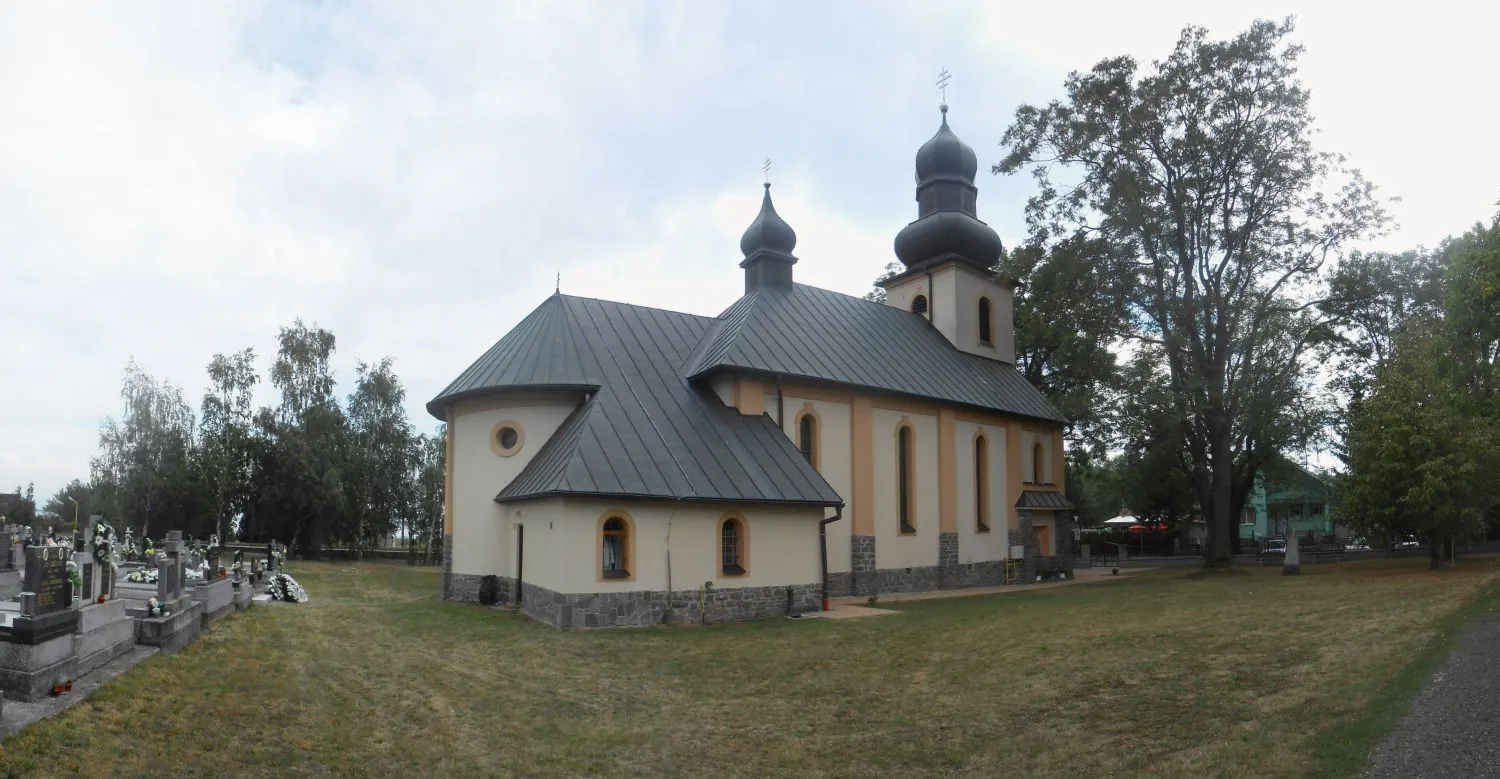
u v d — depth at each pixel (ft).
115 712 32.04
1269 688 38.93
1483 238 102.17
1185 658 47.44
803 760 35.40
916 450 109.70
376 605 77.41
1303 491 202.59
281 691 39.11
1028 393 133.08
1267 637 51.47
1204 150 106.22
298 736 34.06
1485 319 98.37
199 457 168.14
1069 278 114.01
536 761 34.91
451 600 88.74
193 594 49.47
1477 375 102.27
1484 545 138.21
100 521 41.68
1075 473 169.48
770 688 48.49
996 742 35.68
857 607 88.07
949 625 68.85
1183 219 112.37
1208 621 60.29
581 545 72.18
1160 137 109.19
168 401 172.14
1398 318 135.23
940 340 128.36
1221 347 112.98
